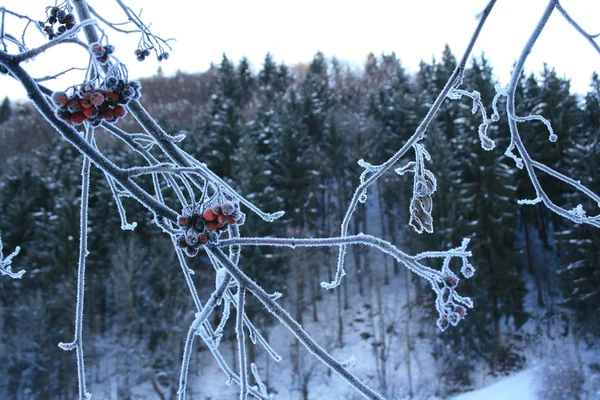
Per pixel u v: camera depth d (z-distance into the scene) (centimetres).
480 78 2612
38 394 1845
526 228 2494
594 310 1905
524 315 2084
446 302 142
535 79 2941
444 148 2352
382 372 1959
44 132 4384
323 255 2689
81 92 117
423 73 3922
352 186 3014
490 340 2050
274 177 2714
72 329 2020
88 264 2273
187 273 185
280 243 132
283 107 3281
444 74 3394
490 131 2434
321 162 2934
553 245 2623
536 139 2455
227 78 4981
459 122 2522
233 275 130
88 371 1980
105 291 2344
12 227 2516
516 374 1862
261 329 2081
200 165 126
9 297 2191
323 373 2020
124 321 2164
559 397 1535
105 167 122
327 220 3103
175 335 1909
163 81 5556
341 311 2439
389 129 3038
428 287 2198
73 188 2367
